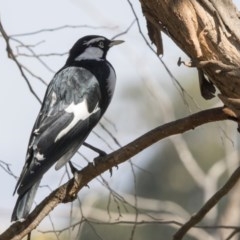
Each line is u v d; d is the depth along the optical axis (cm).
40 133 1009
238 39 811
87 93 1094
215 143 1792
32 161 954
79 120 1060
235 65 804
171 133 843
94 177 868
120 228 1545
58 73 1120
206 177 1402
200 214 943
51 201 863
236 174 923
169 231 1655
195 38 802
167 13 805
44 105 1063
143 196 1805
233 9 816
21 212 860
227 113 830
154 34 894
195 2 805
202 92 891
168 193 1808
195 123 840
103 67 1158
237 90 805
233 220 1370
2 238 846
